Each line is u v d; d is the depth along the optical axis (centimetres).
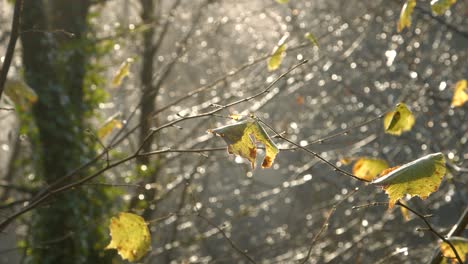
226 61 1266
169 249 966
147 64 959
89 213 828
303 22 1154
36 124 839
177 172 1022
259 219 1549
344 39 1217
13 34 314
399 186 246
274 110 1310
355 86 1334
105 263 838
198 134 1141
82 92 880
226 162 1299
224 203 1497
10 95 361
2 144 1018
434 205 1077
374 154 1138
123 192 859
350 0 1181
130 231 293
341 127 1291
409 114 291
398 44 1124
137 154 304
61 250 804
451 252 293
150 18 1005
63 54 860
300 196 1408
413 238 1009
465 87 398
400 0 615
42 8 845
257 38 1188
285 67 957
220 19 862
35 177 845
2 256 1300
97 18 993
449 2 293
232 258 1058
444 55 1321
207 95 1120
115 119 404
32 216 817
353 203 1157
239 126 246
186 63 1119
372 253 992
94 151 862
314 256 882
